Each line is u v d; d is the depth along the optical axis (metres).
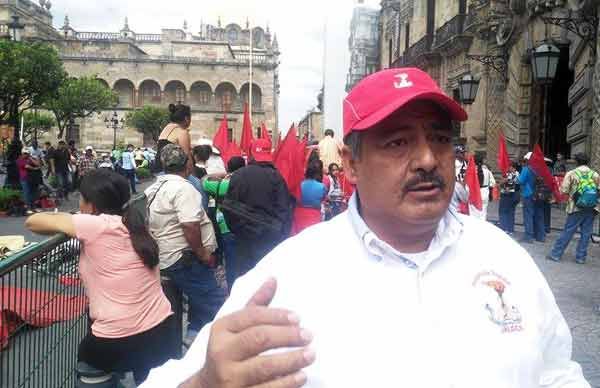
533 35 19.73
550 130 22.47
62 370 4.14
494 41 24.19
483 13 24.69
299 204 8.92
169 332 4.08
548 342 1.87
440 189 1.77
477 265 1.81
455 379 1.66
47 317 3.89
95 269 3.85
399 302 1.73
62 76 34.69
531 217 13.80
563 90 22.55
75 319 4.39
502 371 1.68
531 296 1.82
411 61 37.75
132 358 3.91
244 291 1.82
